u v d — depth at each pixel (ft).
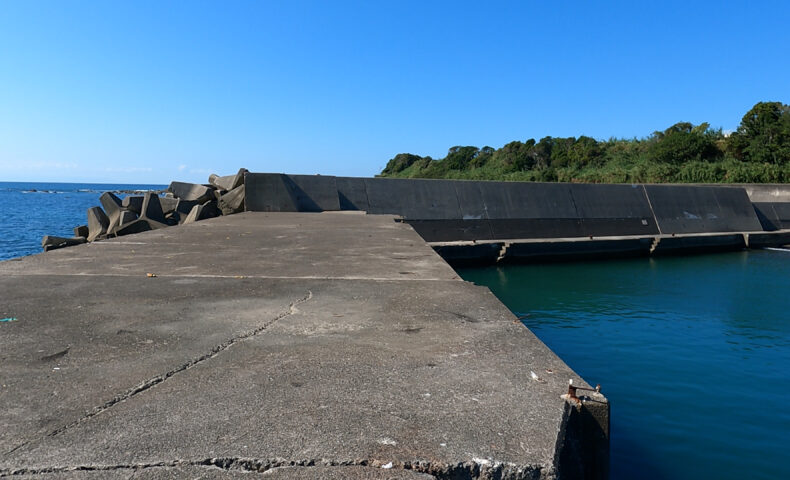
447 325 10.46
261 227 32.14
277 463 5.12
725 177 106.32
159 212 48.80
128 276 15.28
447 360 8.36
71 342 8.98
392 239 26.53
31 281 14.33
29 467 4.99
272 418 6.14
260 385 7.17
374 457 5.26
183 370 7.72
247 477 4.90
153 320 10.48
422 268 17.60
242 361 8.15
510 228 57.16
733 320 30.68
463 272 48.52
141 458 5.18
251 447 5.41
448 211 56.13
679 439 15.61
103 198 51.19
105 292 13.08
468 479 5.16
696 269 50.83
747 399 18.67
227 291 13.42
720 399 18.69
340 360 8.27
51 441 5.51
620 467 13.97
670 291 39.73
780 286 41.91
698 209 67.26
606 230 60.95
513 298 37.01
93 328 9.85
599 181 122.52
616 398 18.79
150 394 6.81
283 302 12.29
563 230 59.11
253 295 13.00
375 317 11.02
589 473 6.71
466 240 54.85
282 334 9.67
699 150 122.42
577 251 55.72
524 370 7.95
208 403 6.54
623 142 152.97
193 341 9.14
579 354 24.03
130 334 9.51
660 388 19.76
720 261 56.49
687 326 29.22
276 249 22.02
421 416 6.27
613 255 58.23
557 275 47.09
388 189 56.08
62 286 13.71
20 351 8.47
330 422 6.06
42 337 9.25
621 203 63.52
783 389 19.63
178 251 20.86
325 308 11.76
